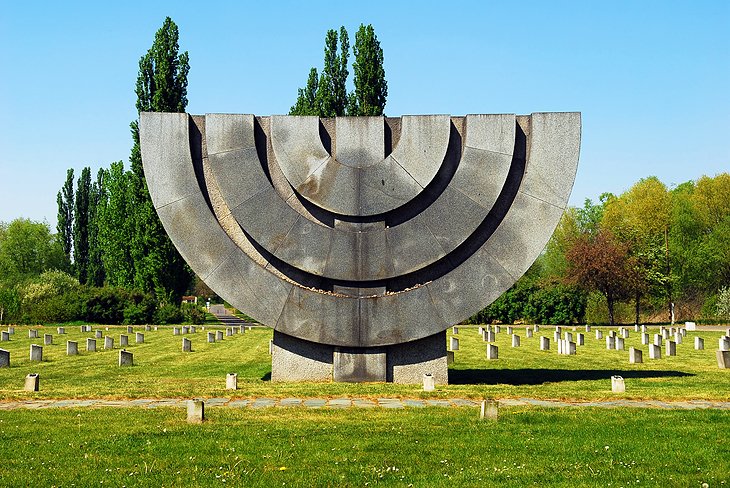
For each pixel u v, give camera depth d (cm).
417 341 1914
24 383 1983
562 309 6103
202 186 1920
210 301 11938
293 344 1933
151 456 1134
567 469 1073
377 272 1889
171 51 5144
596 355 3203
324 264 1888
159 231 5528
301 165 1903
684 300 7294
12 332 4444
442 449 1184
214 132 1900
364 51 5081
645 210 7119
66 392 1761
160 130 1900
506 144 1884
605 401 1667
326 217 1920
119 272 6388
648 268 6562
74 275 7750
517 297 6169
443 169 1911
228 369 2514
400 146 1894
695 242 7050
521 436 1275
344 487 991
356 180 1892
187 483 1000
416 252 1884
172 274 5616
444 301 1878
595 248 6225
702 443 1227
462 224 1881
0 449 1177
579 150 1875
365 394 1720
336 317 1884
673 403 1647
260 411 1507
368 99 5078
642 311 7294
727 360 2552
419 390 1780
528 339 4228
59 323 5516
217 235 1883
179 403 1620
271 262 1916
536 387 1880
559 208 1872
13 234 8344
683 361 2902
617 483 1000
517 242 1877
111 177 6819
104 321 5562
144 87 5175
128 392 1758
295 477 1030
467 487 987
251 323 6519
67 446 1197
